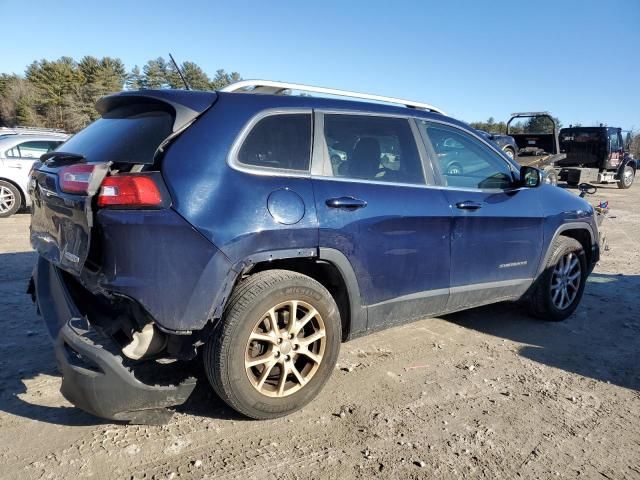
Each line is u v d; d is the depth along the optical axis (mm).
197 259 2711
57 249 3016
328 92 3545
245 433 2949
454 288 3965
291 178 3107
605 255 8266
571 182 19047
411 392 3518
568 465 2799
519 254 4426
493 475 2689
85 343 2637
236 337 2836
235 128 2971
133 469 2598
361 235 3297
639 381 3850
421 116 3939
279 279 2967
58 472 2547
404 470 2691
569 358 4211
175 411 3125
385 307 3547
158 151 2770
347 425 3080
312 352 3197
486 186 4242
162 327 2693
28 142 10070
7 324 4316
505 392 3580
